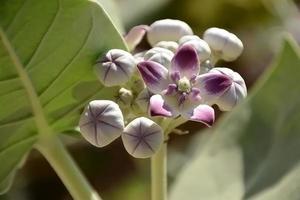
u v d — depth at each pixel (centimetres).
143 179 58
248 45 61
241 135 44
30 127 37
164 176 37
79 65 35
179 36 37
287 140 43
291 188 41
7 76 35
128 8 59
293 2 64
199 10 61
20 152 38
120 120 34
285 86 44
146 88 34
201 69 35
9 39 33
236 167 44
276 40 62
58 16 33
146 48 48
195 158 45
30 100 36
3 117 36
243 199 42
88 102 36
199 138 57
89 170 58
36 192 57
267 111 44
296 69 44
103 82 35
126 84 35
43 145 38
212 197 43
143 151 34
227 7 61
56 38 34
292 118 43
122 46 35
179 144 57
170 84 34
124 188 58
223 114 57
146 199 57
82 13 33
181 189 44
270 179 42
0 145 37
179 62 34
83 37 34
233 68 60
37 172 57
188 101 34
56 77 35
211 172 44
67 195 57
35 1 32
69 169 38
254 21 62
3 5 32
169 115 33
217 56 37
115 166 58
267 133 44
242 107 45
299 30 63
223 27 62
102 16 34
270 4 62
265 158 43
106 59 34
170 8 60
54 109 36
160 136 34
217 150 44
